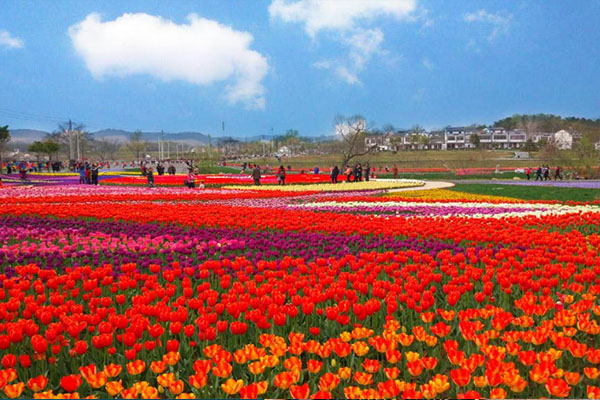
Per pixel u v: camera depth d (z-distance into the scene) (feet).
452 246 34.83
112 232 44.32
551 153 195.72
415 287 21.15
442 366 15.79
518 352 14.16
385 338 15.88
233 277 27.78
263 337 15.72
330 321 19.17
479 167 301.63
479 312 18.13
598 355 14.23
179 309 17.85
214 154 290.15
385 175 221.87
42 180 176.96
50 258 32.17
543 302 18.16
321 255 34.06
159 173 204.44
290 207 72.84
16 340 15.99
